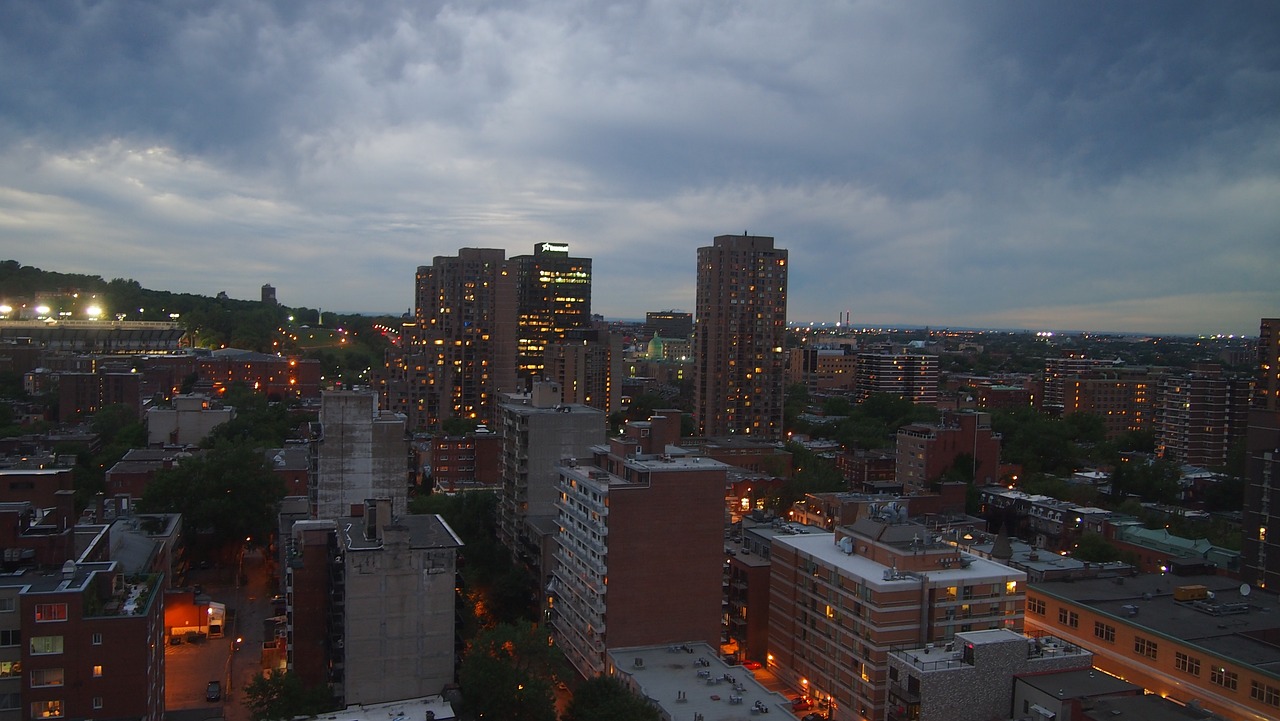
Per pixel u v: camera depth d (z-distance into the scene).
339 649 123.31
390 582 120.12
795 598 145.00
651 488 135.12
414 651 121.75
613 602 134.38
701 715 109.50
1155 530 199.38
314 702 113.56
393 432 195.62
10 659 99.19
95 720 99.75
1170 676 117.19
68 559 116.12
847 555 140.25
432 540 124.69
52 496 143.75
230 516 197.62
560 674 117.50
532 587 171.00
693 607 138.25
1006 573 130.75
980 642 108.31
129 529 170.25
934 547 132.50
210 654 152.62
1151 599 134.12
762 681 148.12
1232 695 108.88
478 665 113.81
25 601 98.38
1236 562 174.12
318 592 133.75
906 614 125.06
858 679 127.19
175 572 184.38
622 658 130.62
